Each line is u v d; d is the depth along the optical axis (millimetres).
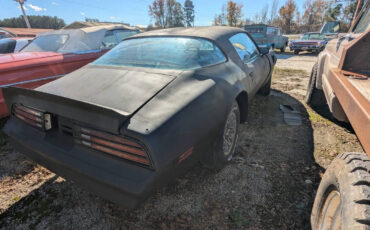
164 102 1515
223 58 2426
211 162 2115
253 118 3680
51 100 1528
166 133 1333
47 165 1680
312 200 1929
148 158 1260
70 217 1813
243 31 3268
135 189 1257
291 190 2051
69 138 1583
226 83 2100
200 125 1616
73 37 4188
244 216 1787
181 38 2398
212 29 2719
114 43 4777
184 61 2047
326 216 1350
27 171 2404
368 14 2588
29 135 1751
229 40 2678
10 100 1879
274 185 2121
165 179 1383
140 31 5629
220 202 1934
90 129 1416
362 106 1157
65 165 1485
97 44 4367
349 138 2961
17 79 2957
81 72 2096
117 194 1332
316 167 2371
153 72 1883
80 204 1948
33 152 1706
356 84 1544
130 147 1292
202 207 1887
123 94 1588
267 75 3990
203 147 1728
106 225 1737
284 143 2875
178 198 1987
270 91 5207
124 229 1698
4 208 1907
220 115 1866
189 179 2227
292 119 3607
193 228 1697
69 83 1867
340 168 1235
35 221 1780
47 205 1938
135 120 1337
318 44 13156
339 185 1178
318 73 3477
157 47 2309
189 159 1572
